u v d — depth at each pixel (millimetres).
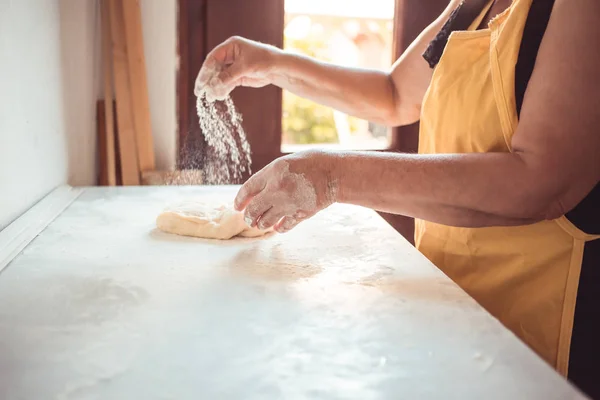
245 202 715
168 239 834
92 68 1234
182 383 456
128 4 1215
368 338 540
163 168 1339
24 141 902
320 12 1635
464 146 776
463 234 790
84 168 1243
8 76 829
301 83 1084
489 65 740
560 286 705
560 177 605
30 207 933
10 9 838
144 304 605
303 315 587
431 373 480
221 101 1334
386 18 1530
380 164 660
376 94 1077
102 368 475
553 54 598
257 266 733
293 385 458
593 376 709
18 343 516
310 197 662
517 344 533
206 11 1292
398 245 829
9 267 701
